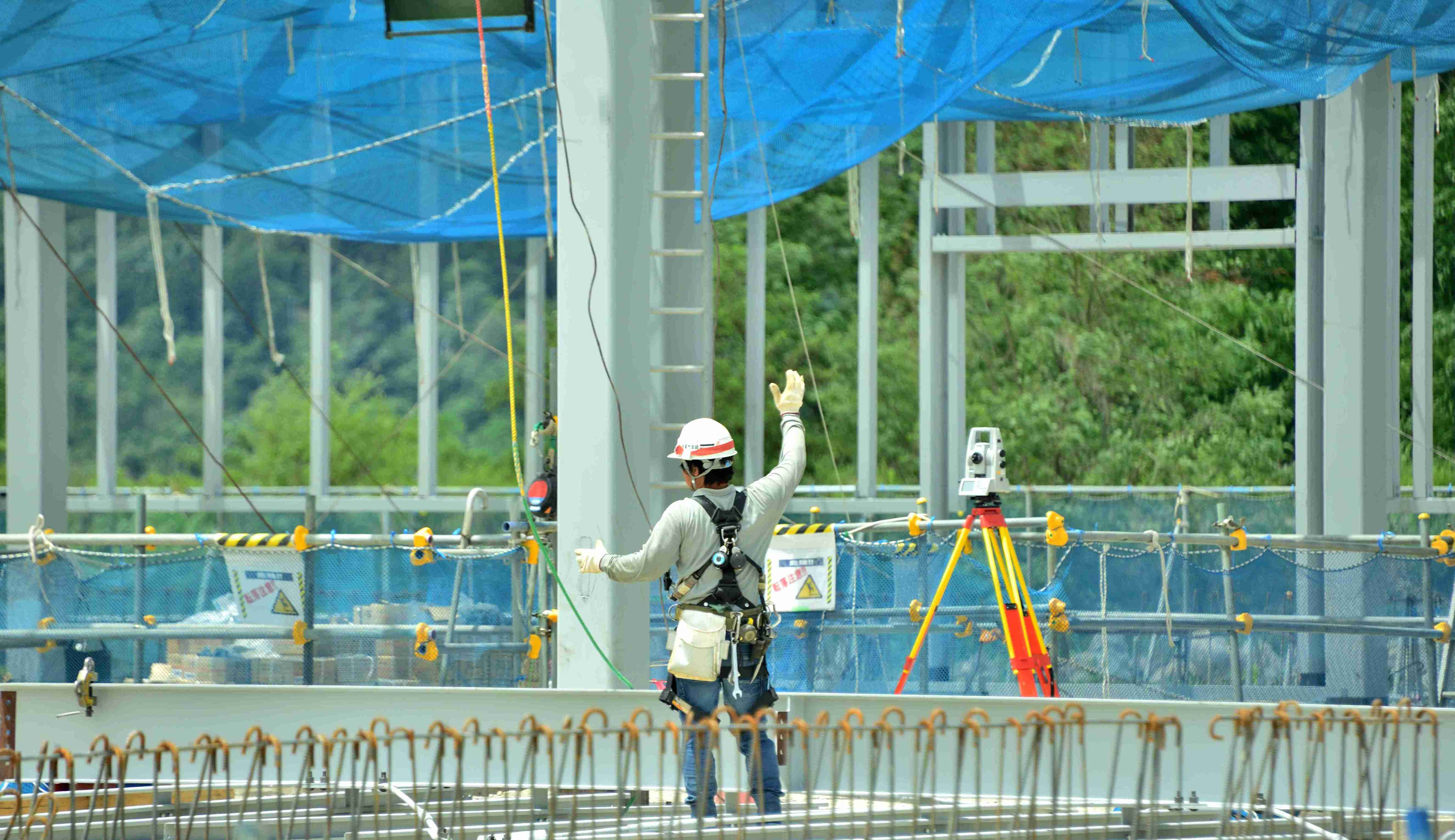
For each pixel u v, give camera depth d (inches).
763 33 1434.5
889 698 894.4
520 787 651.5
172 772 954.1
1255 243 1877.5
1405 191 3654.0
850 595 1277.1
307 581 1176.8
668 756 923.4
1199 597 1243.2
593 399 1037.8
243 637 1173.1
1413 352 1998.0
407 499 2635.3
